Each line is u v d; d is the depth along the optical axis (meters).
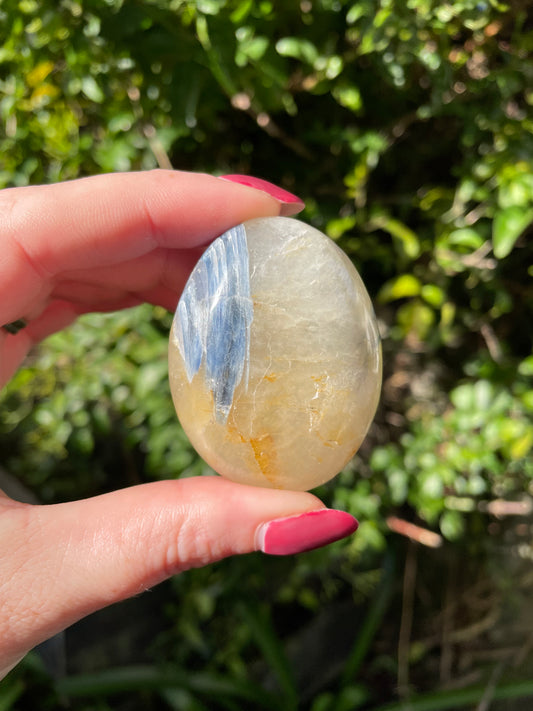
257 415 0.11
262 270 0.12
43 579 0.11
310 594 0.26
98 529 0.11
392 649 0.26
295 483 0.12
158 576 0.11
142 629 0.25
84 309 0.18
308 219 0.20
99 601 0.11
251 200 0.14
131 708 0.26
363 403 0.12
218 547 0.11
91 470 0.26
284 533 0.11
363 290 0.12
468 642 0.25
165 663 0.25
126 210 0.14
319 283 0.11
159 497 0.11
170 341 0.13
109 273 0.17
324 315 0.11
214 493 0.11
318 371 0.11
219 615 0.26
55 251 0.14
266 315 0.11
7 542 0.11
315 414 0.11
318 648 0.26
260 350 0.11
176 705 0.23
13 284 0.14
